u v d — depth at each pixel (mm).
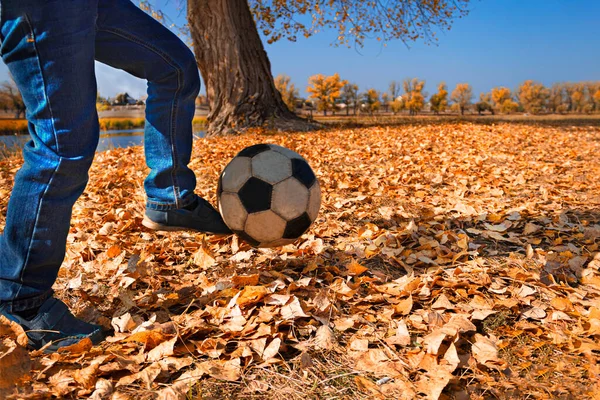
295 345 1589
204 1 10547
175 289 2041
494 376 1459
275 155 2105
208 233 2127
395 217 3242
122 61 1805
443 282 2082
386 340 1631
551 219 3162
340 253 2463
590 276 2238
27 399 1229
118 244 2676
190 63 1874
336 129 10961
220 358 1511
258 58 10992
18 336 1407
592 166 5293
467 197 3916
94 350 1485
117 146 8828
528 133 9242
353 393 1359
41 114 1406
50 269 1513
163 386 1346
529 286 2111
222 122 10586
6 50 1393
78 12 1364
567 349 1631
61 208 1453
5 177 5238
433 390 1318
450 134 8953
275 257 2408
